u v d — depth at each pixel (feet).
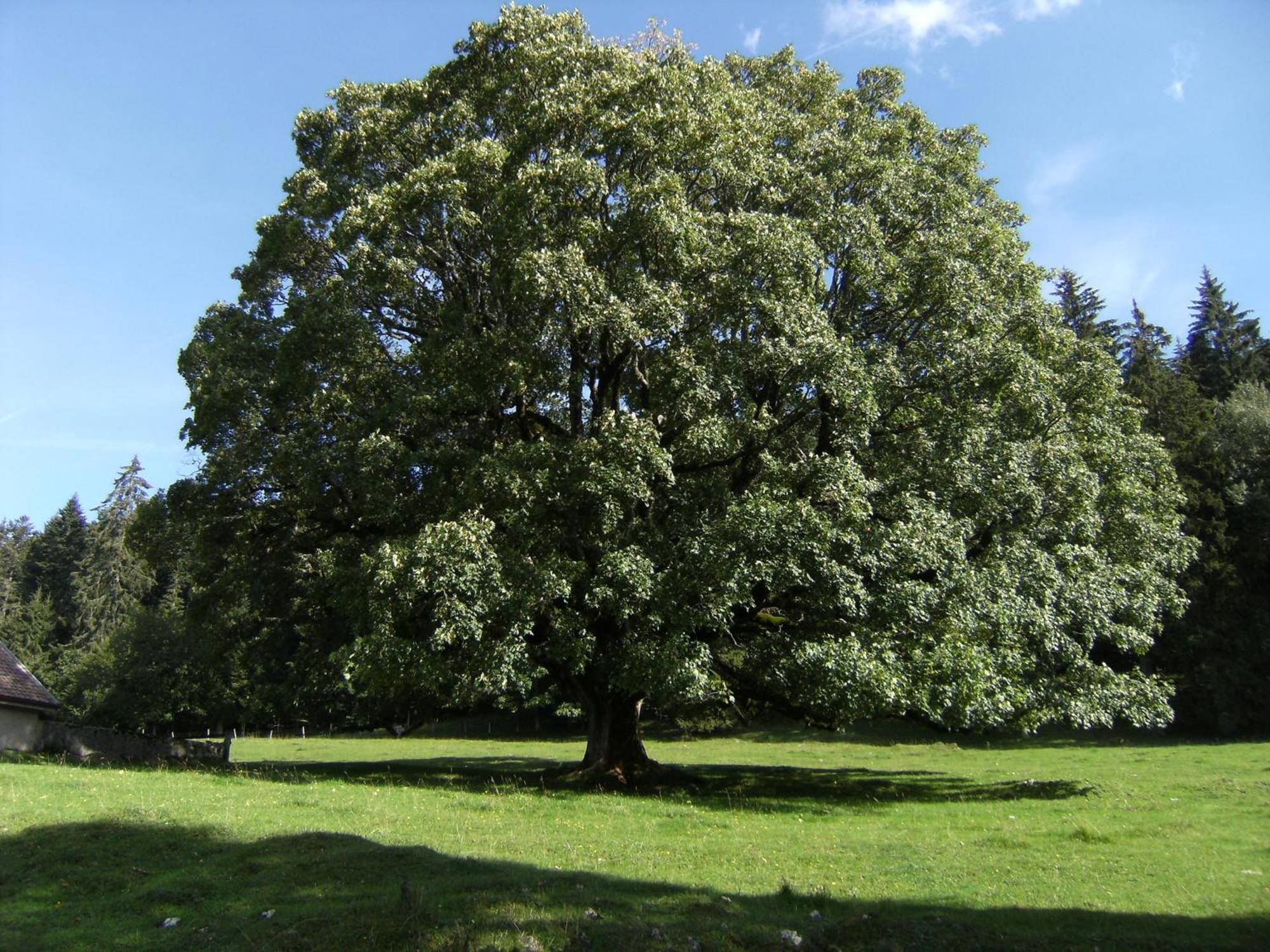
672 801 54.90
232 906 25.05
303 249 67.26
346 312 58.34
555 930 22.27
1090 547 61.26
